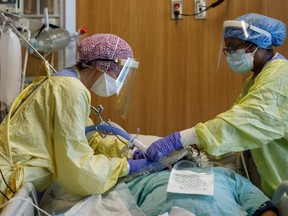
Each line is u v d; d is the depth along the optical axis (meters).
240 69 1.67
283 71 1.47
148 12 2.52
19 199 1.01
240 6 2.46
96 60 1.46
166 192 1.26
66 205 1.30
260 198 1.25
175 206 1.18
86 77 1.49
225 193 1.25
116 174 1.34
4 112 1.76
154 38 2.53
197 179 1.30
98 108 1.73
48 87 1.31
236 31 1.59
